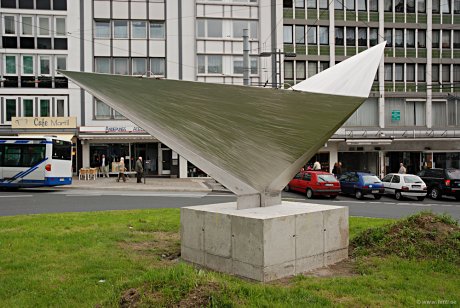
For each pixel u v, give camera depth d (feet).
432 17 119.14
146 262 23.45
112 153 104.78
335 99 22.07
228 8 107.24
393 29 117.70
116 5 103.71
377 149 113.19
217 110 21.90
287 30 113.91
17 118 97.86
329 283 19.48
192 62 106.22
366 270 21.93
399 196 69.82
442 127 117.70
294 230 21.66
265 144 22.59
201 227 23.31
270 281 20.27
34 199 58.18
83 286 19.01
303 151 22.94
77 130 100.22
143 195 65.92
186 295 14.73
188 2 105.81
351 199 69.51
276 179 24.21
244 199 23.81
